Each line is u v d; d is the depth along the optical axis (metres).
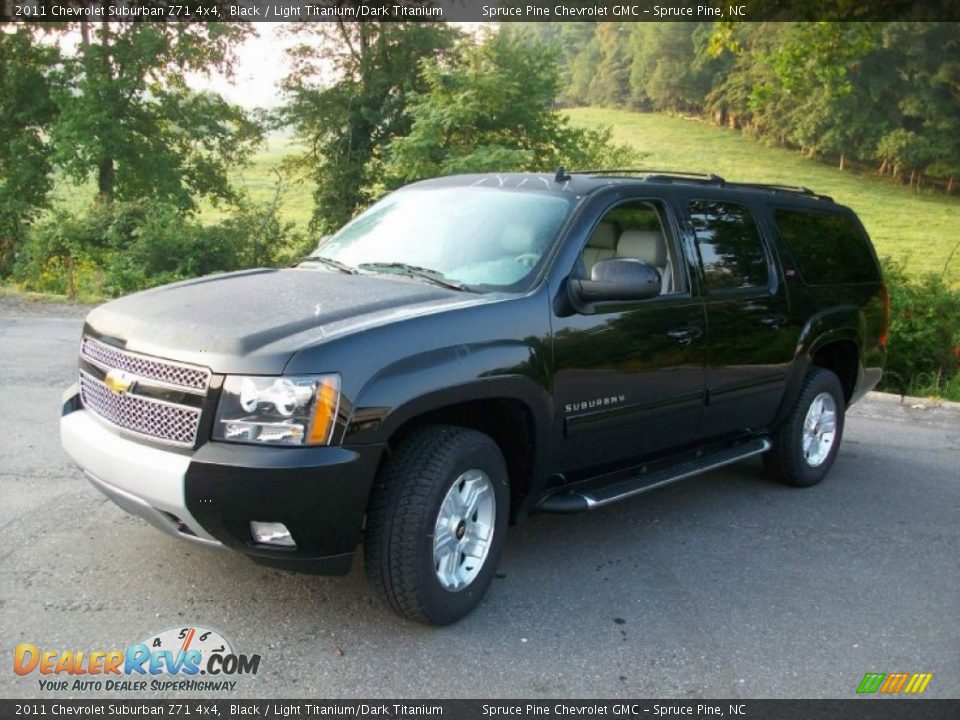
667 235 4.91
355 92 27.58
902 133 64.50
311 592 4.05
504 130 22.84
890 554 4.96
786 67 17.88
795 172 67.31
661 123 85.62
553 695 3.31
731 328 5.09
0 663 3.33
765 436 5.86
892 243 43.84
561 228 4.39
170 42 27.98
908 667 3.66
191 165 30.25
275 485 3.23
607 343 4.33
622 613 4.02
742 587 4.39
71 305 14.66
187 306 3.80
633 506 5.61
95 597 3.88
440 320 3.71
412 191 5.30
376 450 3.40
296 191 29.33
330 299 3.89
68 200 29.81
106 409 3.71
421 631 3.75
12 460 5.71
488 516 3.89
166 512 3.43
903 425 8.71
